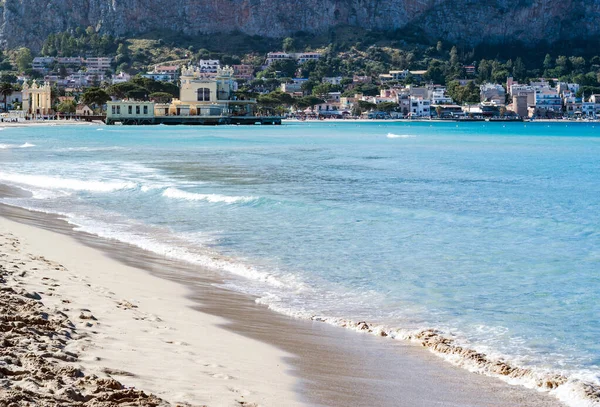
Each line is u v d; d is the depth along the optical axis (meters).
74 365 12.05
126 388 11.25
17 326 13.71
